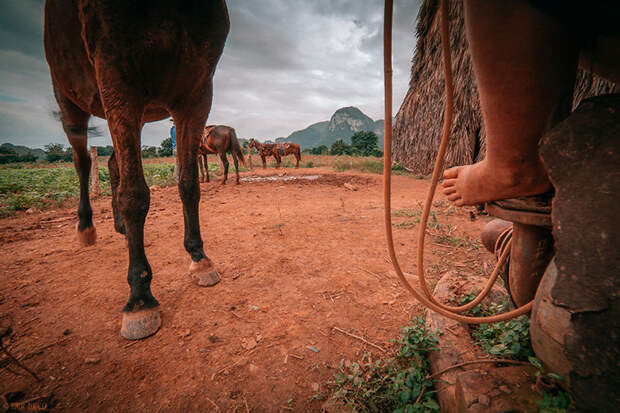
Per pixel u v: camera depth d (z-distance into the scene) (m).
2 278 2.74
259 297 2.39
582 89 1.76
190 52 2.06
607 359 0.65
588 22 0.76
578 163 0.73
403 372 1.39
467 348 1.39
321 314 2.16
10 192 7.56
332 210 5.50
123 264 3.07
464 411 0.96
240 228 4.36
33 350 1.79
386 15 0.98
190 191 2.55
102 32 1.65
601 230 0.67
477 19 0.79
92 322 2.08
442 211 4.96
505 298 1.74
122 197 1.90
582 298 0.68
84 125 3.34
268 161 23.81
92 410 1.40
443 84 3.22
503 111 0.85
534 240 1.08
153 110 2.85
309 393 1.49
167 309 2.22
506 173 0.93
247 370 1.65
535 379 0.99
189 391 1.51
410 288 1.21
